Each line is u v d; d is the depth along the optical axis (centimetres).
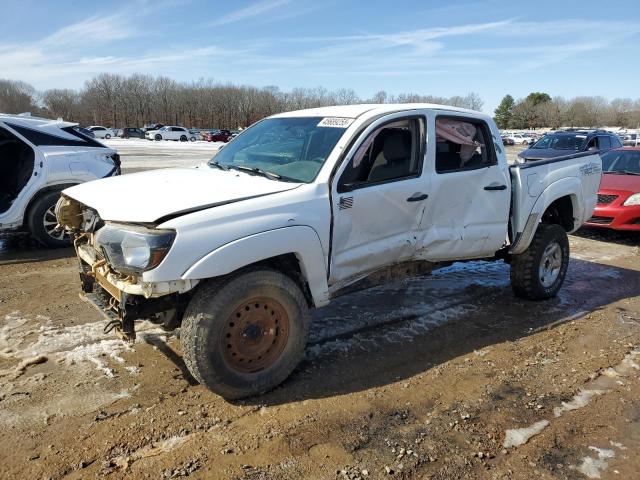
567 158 575
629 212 827
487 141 484
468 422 330
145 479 272
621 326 497
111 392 353
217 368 329
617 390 376
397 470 284
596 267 707
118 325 339
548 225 549
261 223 331
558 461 295
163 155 2773
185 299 342
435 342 448
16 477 271
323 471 282
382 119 404
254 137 471
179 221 308
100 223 354
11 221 684
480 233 475
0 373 372
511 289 594
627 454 304
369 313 507
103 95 9025
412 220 424
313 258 361
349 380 379
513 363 414
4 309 494
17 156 732
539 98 11306
